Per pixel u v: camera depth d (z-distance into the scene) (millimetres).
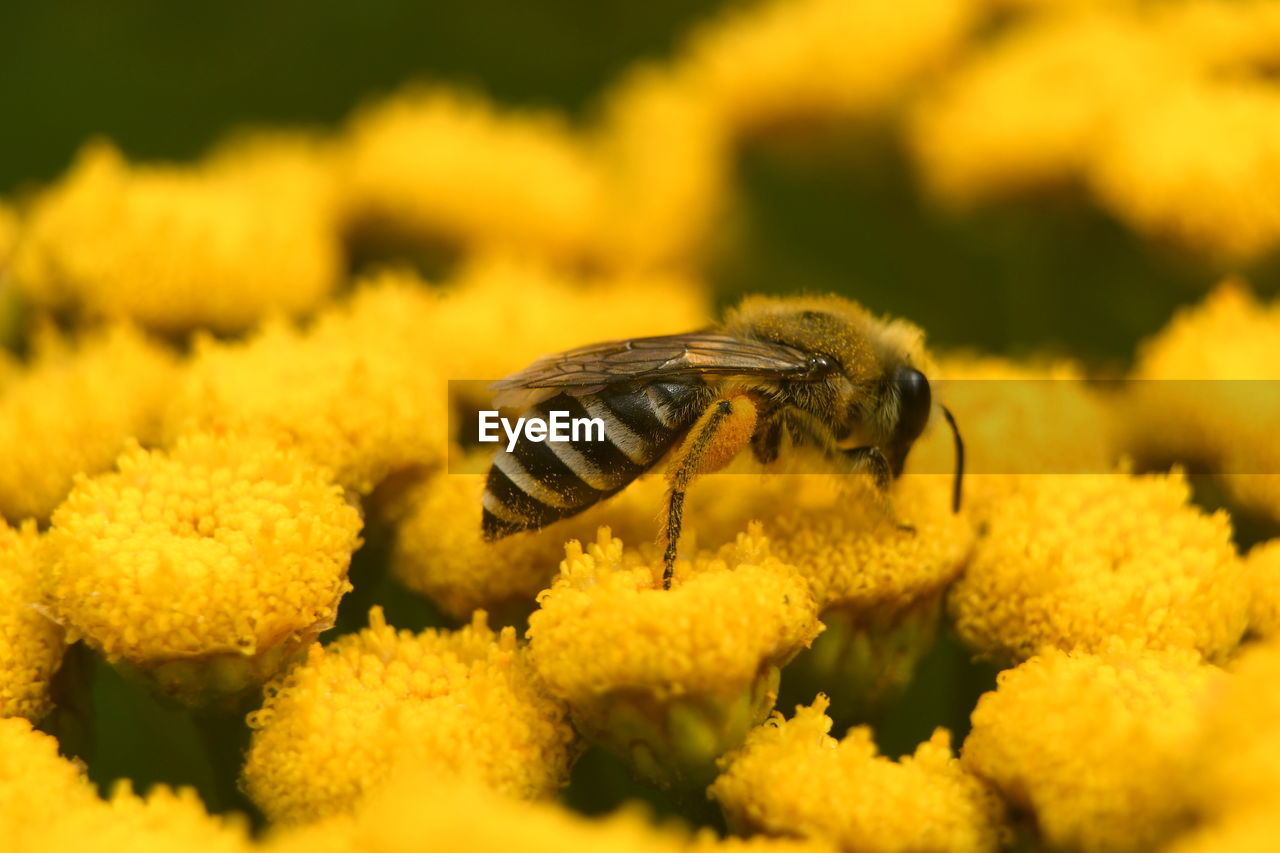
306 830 67
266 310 85
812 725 70
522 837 64
